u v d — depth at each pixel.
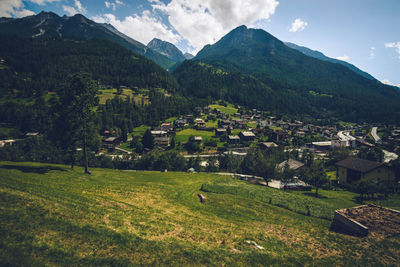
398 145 149.12
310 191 57.84
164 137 150.62
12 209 19.72
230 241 22.11
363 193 51.97
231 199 41.31
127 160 96.12
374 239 24.62
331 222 31.75
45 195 25.58
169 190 42.19
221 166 87.25
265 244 22.48
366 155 93.06
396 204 46.19
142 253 16.94
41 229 17.48
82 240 17.22
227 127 179.62
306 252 21.56
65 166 56.56
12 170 39.88
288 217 33.88
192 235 22.44
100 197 30.62
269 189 52.97
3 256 13.39
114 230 20.02
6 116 174.00
